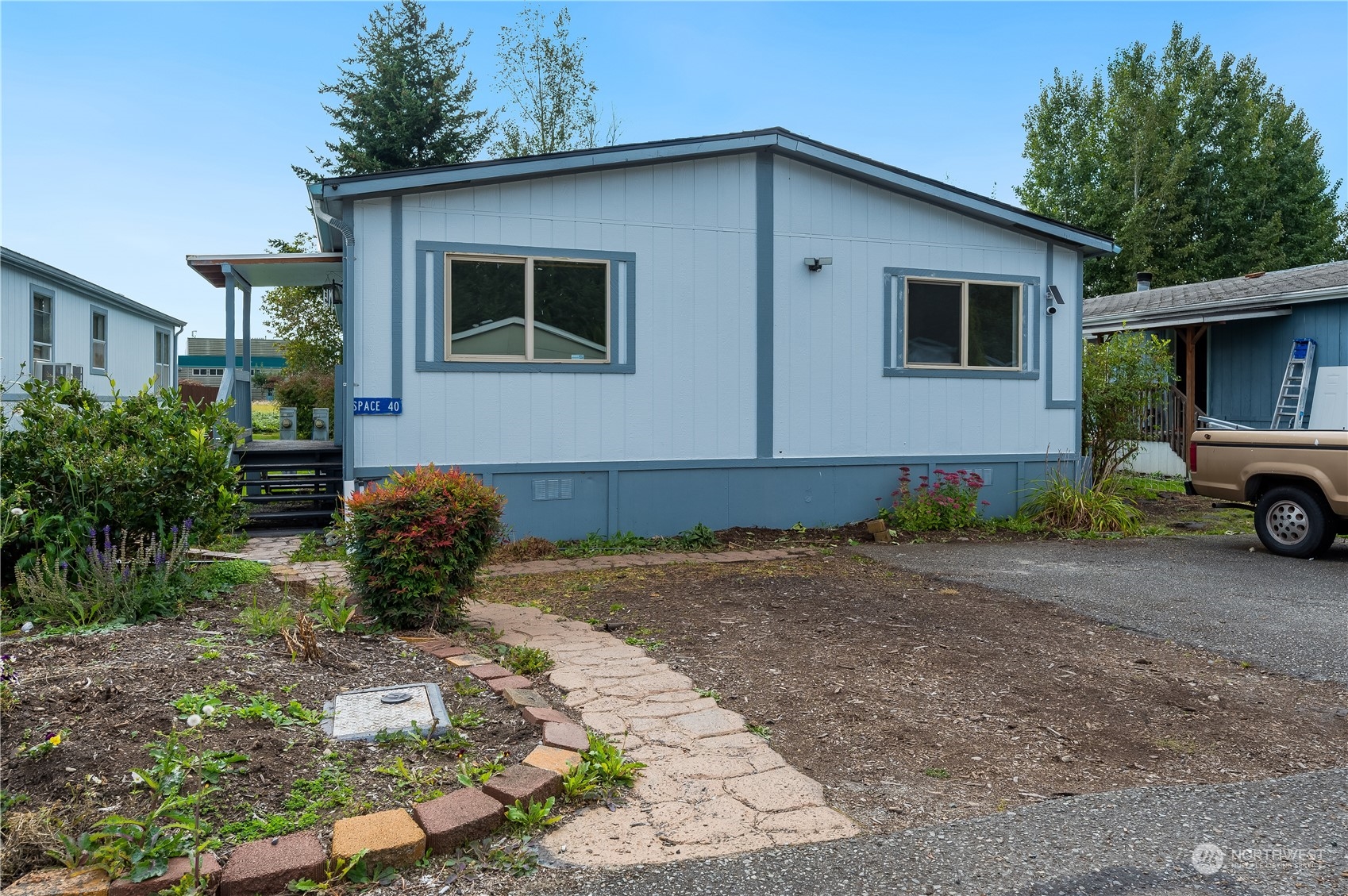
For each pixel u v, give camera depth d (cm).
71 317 1775
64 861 278
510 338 995
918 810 341
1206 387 1819
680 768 374
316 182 909
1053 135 3638
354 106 2694
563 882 286
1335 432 893
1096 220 3334
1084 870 295
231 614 560
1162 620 653
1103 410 1324
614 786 354
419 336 959
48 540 599
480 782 345
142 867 276
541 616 656
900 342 1148
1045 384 1223
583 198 1010
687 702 459
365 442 947
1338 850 310
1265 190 3328
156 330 2334
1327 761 397
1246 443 972
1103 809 344
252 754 348
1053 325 1227
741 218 1073
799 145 1068
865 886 284
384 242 947
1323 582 798
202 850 287
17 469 610
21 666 421
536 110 2816
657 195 1039
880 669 525
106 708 367
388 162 2684
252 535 1027
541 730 400
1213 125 3484
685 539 1020
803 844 312
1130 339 1343
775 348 1092
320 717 396
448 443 971
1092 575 828
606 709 445
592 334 1023
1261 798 355
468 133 2756
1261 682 512
